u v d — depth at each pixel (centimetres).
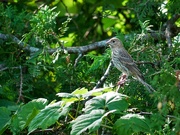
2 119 1258
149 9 1536
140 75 1296
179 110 1041
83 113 1166
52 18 1417
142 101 1263
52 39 1458
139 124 1052
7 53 1527
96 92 1127
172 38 1506
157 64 1331
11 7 1552
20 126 1197
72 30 1786
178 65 1309
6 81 1486
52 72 1516
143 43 1362
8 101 1420
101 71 1438
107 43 1415
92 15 1842
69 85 1458
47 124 1088
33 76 1427
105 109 1074
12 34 1559
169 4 1523
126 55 1355
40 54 1424
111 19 1855
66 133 1216
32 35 1499
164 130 1080
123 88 1282
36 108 1184
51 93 1511
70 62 1473
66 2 1858
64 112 1093
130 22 1655
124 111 1117
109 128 1108
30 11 1739
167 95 1022
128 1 1695
